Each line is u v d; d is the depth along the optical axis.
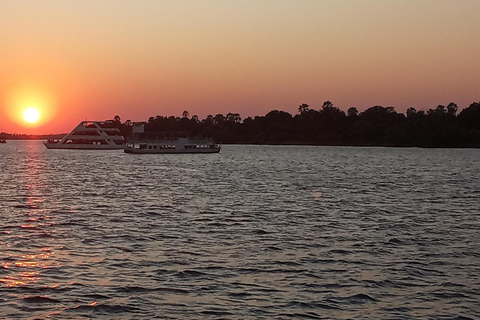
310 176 95.12
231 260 29.41
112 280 25.58
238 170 112.12
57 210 47.62
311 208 49.91
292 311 22.09
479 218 44.56
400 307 22.66
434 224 41.34
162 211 47.34
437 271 27.69
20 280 25.36
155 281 25.53
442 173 105.31
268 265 28.48
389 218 44.22
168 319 21.22
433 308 22.59
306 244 33.59
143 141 185.62
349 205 52.53
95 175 95.00
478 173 105.75
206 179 86.50
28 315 21.38
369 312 22.09
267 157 183.88
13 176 91.75
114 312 21.80
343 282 25.73
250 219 43.06
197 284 25.20
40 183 77.25
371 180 86.50
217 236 35.94
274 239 35.06
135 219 42.69
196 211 47.44
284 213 46.53
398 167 126.38
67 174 97.25
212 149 190.12
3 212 46.06
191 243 33.66
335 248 32.50
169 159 164.12
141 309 22.12
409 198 59.56
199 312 21.89
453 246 33.28
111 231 37.31
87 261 28.89
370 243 33.97
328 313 21.97
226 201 55.22
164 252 31.11
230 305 22.66
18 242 33.34
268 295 23.86
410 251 31.91
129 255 30.31
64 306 22.30
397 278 26.42
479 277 26.69
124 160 156.00
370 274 27.05
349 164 140.00
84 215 44.69
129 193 63.25
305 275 26.77
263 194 62.62
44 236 35.34
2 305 22.30
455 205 53.38
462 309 22.50
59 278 25.78
